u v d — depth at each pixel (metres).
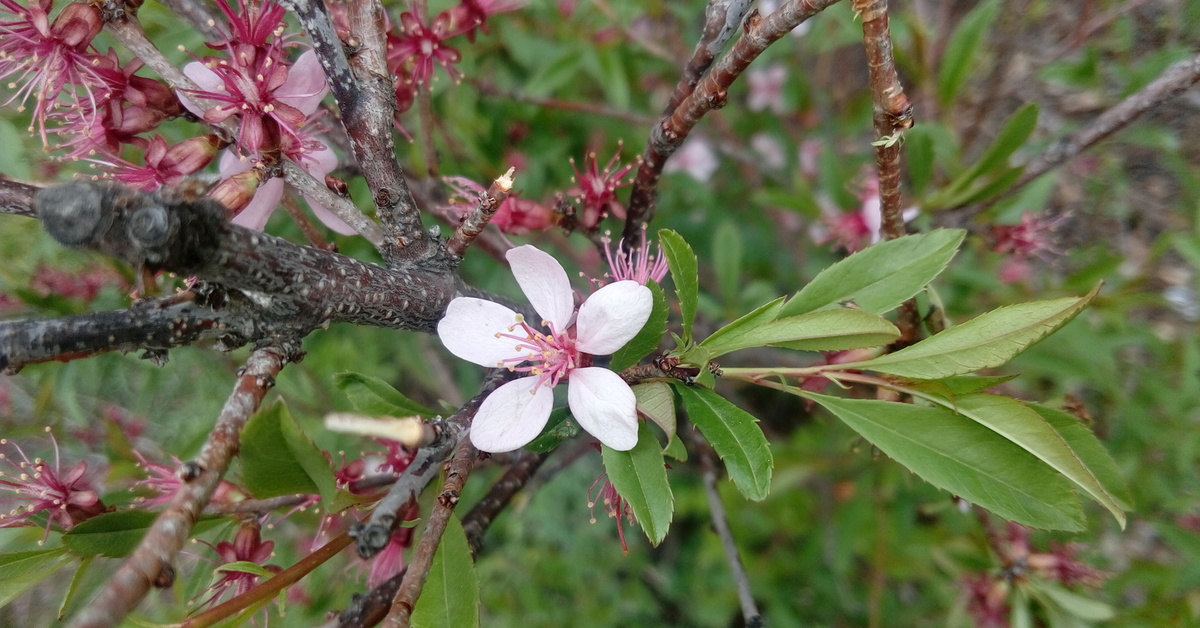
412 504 0.09
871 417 0.09
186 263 0.07
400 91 0.13
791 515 0.22
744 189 0.27
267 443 0.07
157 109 0.10
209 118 0.09
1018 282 0.19
